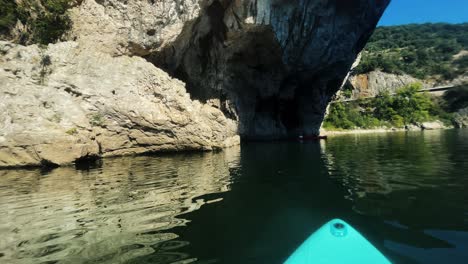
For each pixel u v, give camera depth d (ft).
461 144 58.65
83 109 43.19
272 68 92.07
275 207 18.30
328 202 19.21
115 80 46.44
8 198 21.11
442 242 12.72
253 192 22.11
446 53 305.12
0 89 37.40
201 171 31.65
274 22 74.69
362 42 117.08
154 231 14.38
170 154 48.93
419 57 297.33
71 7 49.60
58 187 24.41
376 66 254.47
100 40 50.60
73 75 43.86
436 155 41.29
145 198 20.59
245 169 32.94
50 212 17.63
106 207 18.48
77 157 36.96
